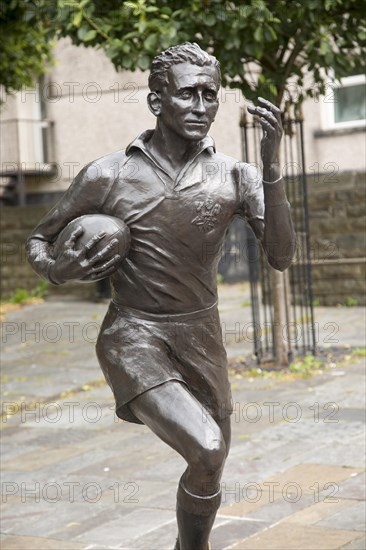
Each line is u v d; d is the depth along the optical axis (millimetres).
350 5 11586
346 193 17562
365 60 12094
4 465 9188
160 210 5102
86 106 22031
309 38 11422
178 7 11250
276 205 4980
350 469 8180
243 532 6945
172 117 4965
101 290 20094
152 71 5051
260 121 4844
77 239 4977
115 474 8617
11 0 15070
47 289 21281
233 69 11250
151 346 5141
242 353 13430
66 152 22391
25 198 23047
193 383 5258
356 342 13711
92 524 7414
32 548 6988
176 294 5160
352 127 18812
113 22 11172
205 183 5156
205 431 4805
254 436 9336
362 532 6812
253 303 12867
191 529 5055
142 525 7305
